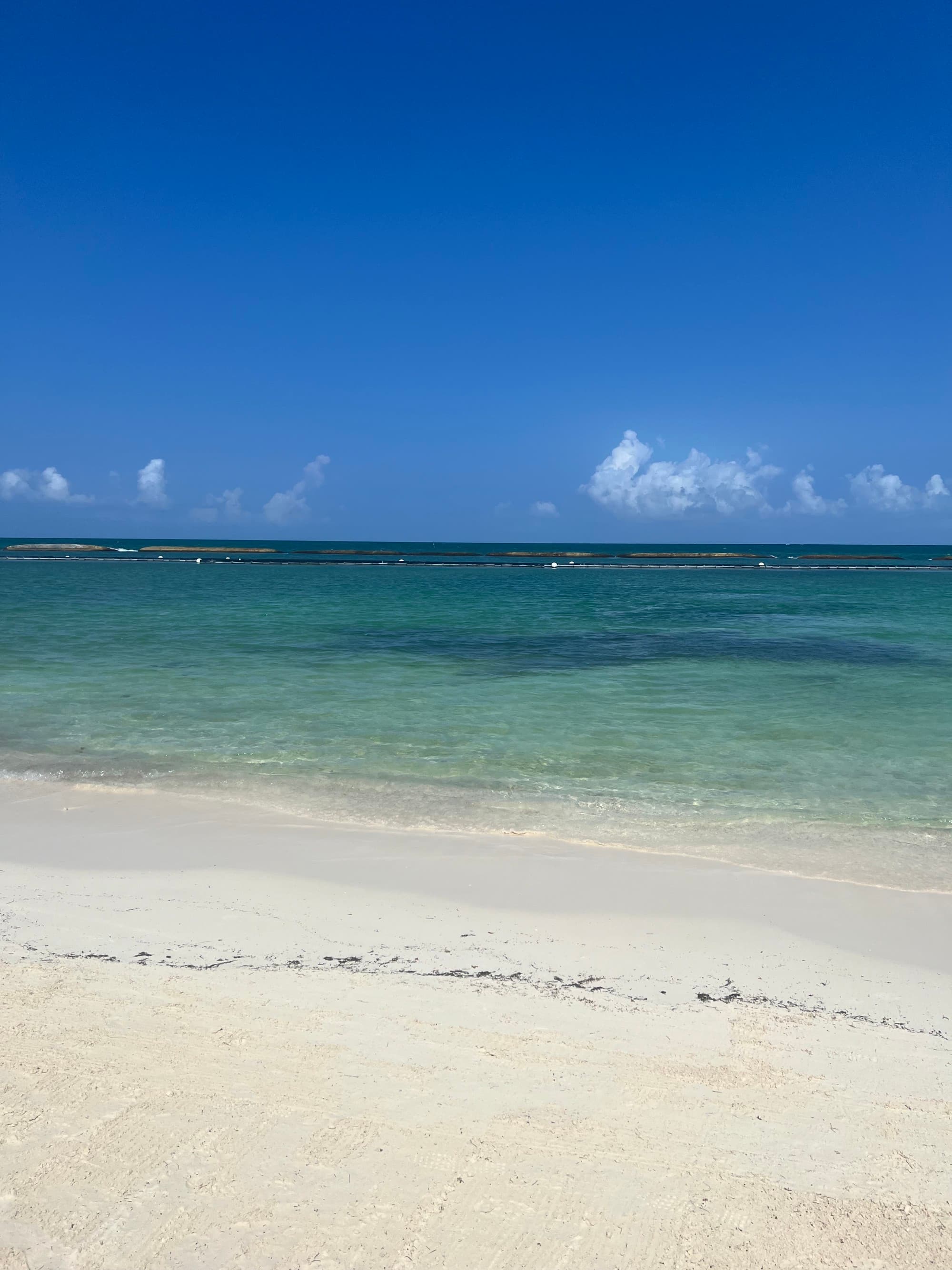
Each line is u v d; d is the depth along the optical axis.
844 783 10.30
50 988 4.95
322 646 22.97
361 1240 3.08
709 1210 3.29
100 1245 3.03
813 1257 3.07
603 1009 4.92
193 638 24.42
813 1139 3.74
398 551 177.88
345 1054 4.29
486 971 5.42
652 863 7.62
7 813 8.85
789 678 18.39
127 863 7.46
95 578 59.59
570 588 56.78
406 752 11.58
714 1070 4.27
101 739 12.10
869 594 51.78
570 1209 3.27
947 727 13.46
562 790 9.91
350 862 7.55
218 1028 4.52
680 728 13.24
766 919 6.45
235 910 6.42
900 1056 4.48
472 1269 2.98
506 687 16.81
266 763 10.91
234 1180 3.35
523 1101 3.94
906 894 6.96
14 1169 3.38
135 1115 3.73
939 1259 3.07
